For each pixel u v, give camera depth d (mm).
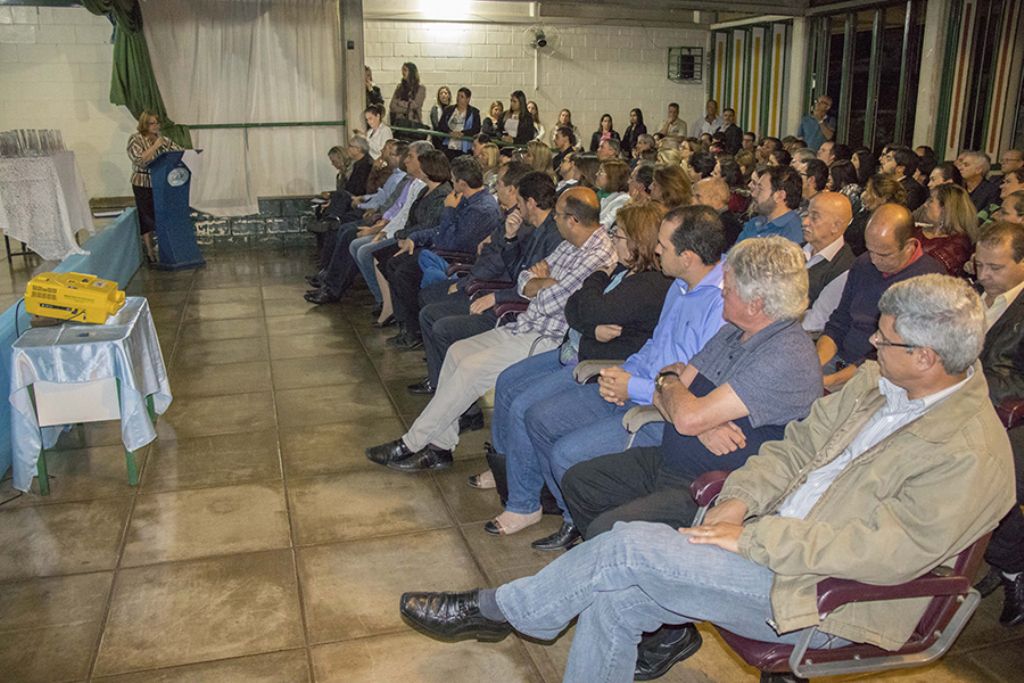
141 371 3588
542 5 12516
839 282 3387
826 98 10227
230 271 7738
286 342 5473
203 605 2635
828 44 11234
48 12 9422
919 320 1636
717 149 9391
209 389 4586
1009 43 9609
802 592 1677
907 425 1732
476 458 3717
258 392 4543
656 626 1896
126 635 2488
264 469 3600
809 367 2094
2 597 2674
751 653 1825
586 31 12953
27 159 5578
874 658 1804
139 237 7922
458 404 3475
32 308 3443
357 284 7176
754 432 2137
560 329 3420
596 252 3379
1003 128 9891
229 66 8516
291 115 8805
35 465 3305
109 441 3881
